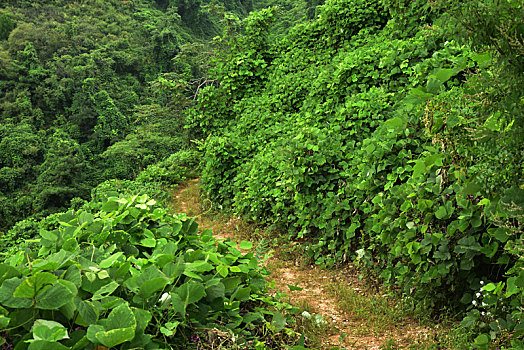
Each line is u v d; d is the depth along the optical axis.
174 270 2.94
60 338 2.08
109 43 52.06
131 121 43.97
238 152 8.95
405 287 4.02
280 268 5.61
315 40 10.73
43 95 42.09
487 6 2.11
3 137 37.34
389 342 3.30
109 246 3.29
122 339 2.21
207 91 11.19
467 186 2.64
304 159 6.06
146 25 57.88
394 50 6.85
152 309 2.67
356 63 7.20
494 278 3.51
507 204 2.23
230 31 11.94
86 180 35.78
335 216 5.59
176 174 12.80
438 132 3.14
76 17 58.94
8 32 51.28
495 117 2.36
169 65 52.53
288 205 6.80
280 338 3.21
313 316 3.90
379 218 4.43
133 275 2.76
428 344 3.24
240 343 2.88
